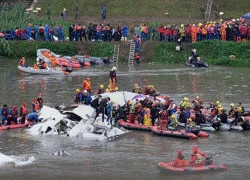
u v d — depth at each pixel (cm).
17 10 18100
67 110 10131
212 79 14100
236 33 16650
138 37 16675
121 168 8050
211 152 8738
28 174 7819
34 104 10338
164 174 7831
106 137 9350
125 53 16675
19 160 8319
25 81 13700
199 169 7900
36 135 9512
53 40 16925
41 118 9981
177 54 16588
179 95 12256
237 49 16412
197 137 9506
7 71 14938
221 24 16962
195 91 12700
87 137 9419
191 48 16662
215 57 16438
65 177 7738
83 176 7762
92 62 16150
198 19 19375
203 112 10162
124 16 19750
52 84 13375
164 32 16825
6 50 16575
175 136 9444
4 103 11462
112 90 11188
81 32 16900
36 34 16875
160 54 16612
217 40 16625
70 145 9025
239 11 19788
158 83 13525
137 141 9250
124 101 10525
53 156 8519
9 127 9819
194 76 14462
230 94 12450
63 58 15538
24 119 10025
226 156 8569
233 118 10088
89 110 9938
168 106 10206
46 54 15225
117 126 9919
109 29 16988
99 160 8362
